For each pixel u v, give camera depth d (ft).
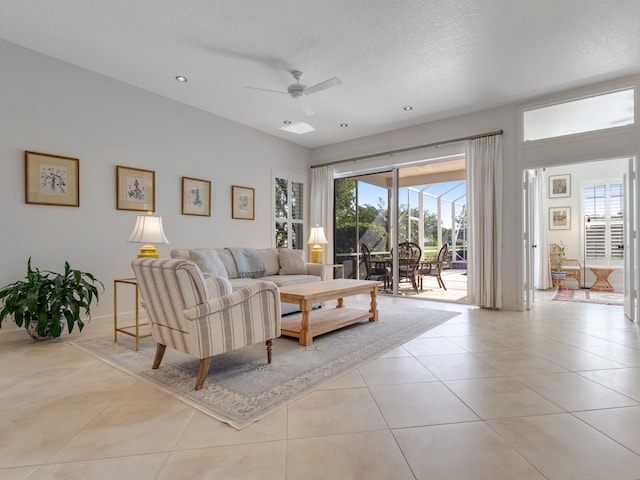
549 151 14.42
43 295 10.10
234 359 9.07
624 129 12.91
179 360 9.00
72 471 4.63
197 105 15.51
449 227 21.89
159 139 14.39
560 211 24.66
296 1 8.67
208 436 5.48
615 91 13.01
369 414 6.15
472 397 6.78
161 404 6.56
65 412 6.24
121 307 13.16
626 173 13.97
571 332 11.62
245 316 8.01
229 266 14.51
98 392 7.07
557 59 11.48
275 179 19.94
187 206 15.39
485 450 5.07
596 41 10.44
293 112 16.31
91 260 12.37
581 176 24.06
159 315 8.04
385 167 19.48
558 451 5.03
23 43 10.67
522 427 5.69
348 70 12.19
